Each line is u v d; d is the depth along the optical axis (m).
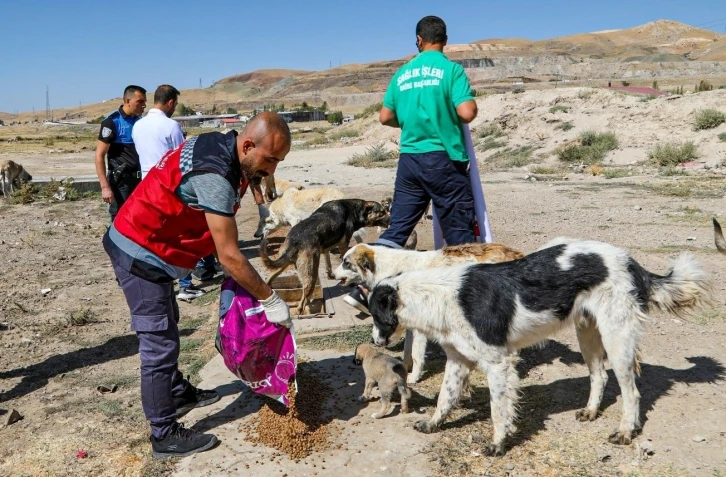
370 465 4.08
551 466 4.02
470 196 5.71
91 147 49.97
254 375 4.34
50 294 8.73
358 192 18.44
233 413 4.85
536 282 4.25
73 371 6.04
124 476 4.18
